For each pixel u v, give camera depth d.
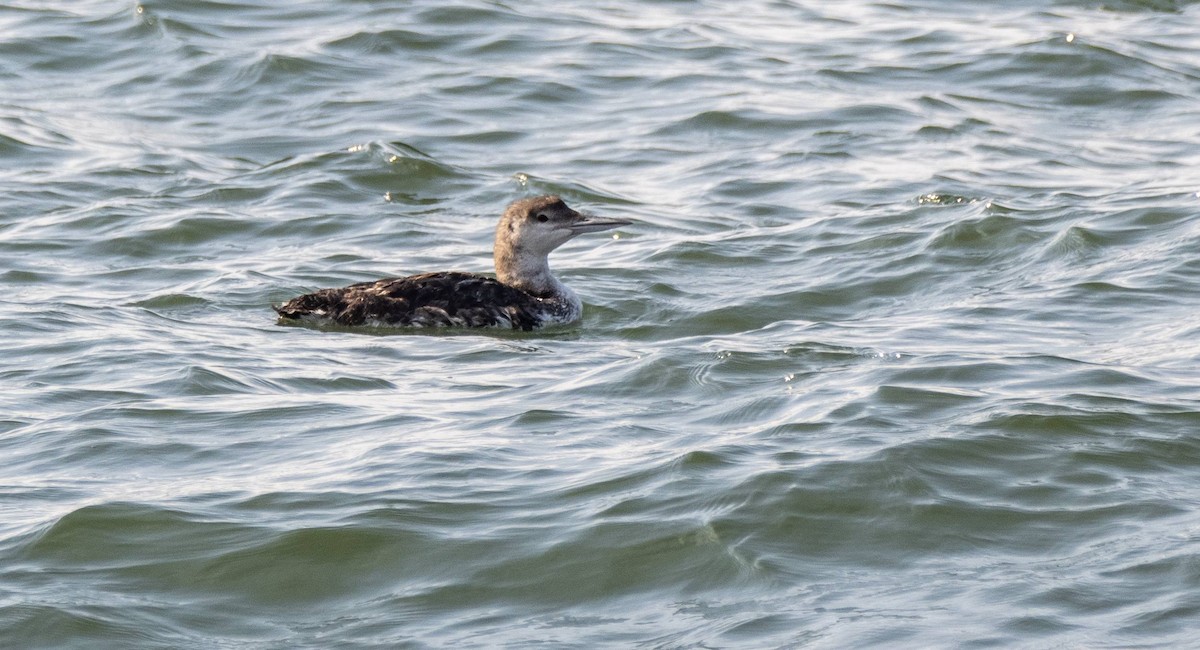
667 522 10.27
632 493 10.72
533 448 11.82
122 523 10.35
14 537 10.19
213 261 19.61
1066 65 28.34
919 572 9.70
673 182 23.27
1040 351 14.55
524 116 26.34
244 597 9.53
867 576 9.65
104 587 9.59
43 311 16.47
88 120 25.91
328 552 9.98
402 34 29.62
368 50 29.08
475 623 9.17
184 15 30.34
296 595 9.55
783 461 11.20
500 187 23.09
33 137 24.80
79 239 20.27
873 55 29.53
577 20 31.42
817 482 10.80
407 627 9.14
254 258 19.77
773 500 10.53
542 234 17.75
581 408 12.97
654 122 25.98
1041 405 12.30
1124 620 8.96
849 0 33.53
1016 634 8.84
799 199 22.22
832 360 14.23
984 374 13.52
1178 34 30.77
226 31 29.88
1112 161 23.64
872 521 10.35
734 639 8.87
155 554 9.98
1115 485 10.89
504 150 24.88
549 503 10.64
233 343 15.62
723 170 23.69
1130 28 31.16
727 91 27.33
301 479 11.15
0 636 9.02
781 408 12.62
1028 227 19.41
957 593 9.39
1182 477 11.05
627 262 19.45
